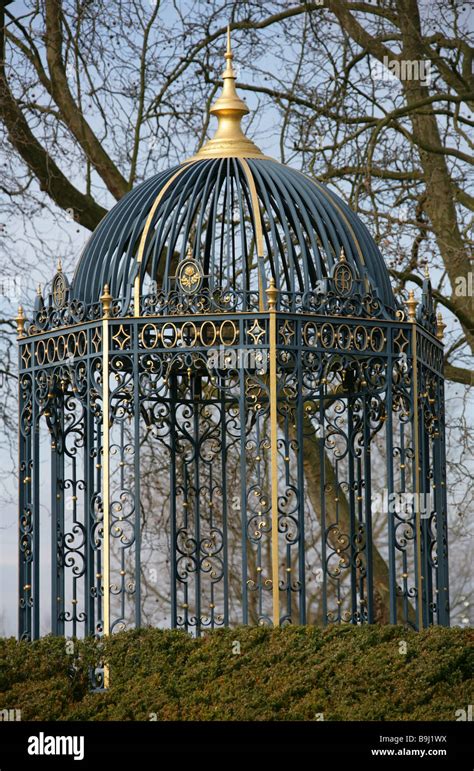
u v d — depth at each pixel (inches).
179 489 458.0
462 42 532.1
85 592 345.7
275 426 315.0
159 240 339.3
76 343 338.3
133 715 293.1
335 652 302.5
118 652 313.0
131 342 328.5
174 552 394.0
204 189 341.4
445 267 534.0
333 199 354.0
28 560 355.3
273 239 336.5
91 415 345.1
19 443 361.4
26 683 309.6
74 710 297.9
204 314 323.6
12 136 526.3
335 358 339.3
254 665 303.4
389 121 508.4
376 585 560.1
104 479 322.7
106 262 343.3
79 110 555.8
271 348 317.4
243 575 316.5
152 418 401.1
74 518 353.7
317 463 562.9
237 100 362.6
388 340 336.8
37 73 553.6
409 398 340.2
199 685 300.2
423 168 542.6
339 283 332.8
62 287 348.8
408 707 286.8
